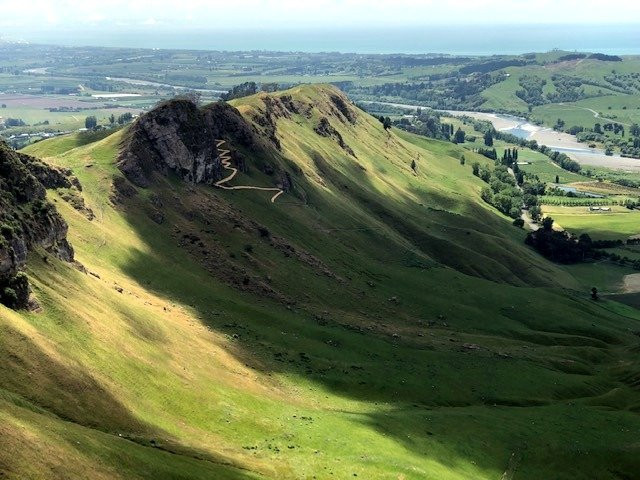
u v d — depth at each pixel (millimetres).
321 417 112375
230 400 105375
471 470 110312
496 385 156125
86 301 105500
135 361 98562
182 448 83125
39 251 108188
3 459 59281
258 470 85562
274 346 141125
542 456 121250
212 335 133750
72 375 83312
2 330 80688
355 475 93312
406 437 113750
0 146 115000
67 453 65812
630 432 138000
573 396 161750
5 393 72562
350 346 155250
